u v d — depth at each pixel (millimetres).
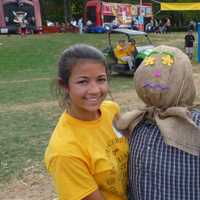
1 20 43750
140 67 2121
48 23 51031
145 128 2131
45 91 13242
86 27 45781
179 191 1977
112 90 12969
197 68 18172
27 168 6195
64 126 2191
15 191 5516
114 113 2359
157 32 48406
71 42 30703
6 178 5883
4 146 7324
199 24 20984
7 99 12148
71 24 47688
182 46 29156
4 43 30984
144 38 33156
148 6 53125
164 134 1998
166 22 49812
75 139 2152
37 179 5809
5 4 43562
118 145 2242
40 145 7312
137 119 2186
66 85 2201
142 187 2070
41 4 54969
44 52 26062
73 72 2148
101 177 2166
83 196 2111
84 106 2160
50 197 5289
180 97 2041
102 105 2355
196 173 1956
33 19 44406
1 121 9328
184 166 1965
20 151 7012
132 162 2154
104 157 2168
